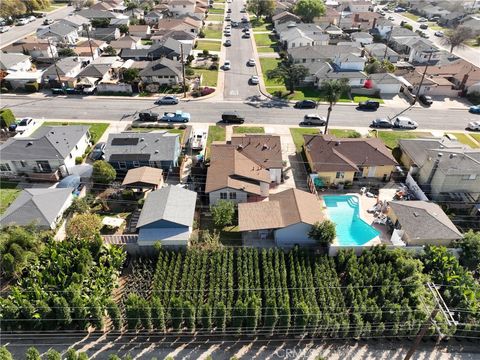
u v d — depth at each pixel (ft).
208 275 128.77
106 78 279.28
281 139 213.25
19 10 441.68
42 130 194.90
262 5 459.32
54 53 323.98
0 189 171.32
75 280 118.93
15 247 123.24
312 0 426.51
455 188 166.81
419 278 124.77
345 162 174.60
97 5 458.09
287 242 144.77
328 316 109.81
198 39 390.01
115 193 164.04
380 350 111.34
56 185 167.63
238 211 149.38
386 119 233.14
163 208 145.59
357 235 151.43
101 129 217.97
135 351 109.29
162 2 499.92
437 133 223.92
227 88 277.64
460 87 281.13
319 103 258.16
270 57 342.44
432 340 114.52
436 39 411.95
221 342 112.57
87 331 114.11
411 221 145.79
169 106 248.73
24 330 111.96
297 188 176.24
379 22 421.18
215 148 182.80
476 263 136.36
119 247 136.56
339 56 298.35
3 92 264.11
